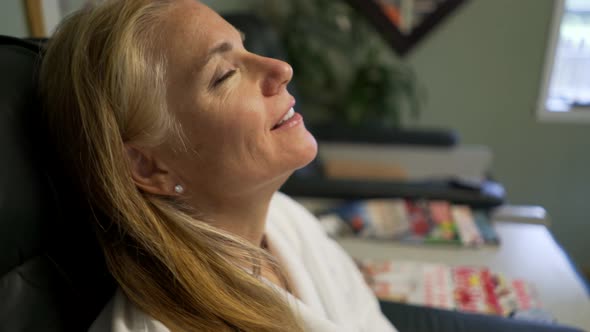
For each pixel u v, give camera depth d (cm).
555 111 224
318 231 95
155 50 55
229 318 57
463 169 193
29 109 56
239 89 57
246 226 69
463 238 126
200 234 60
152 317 54
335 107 232
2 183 49
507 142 235
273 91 60
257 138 58
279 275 75
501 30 217
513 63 221
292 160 61
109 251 58
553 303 103
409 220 133
